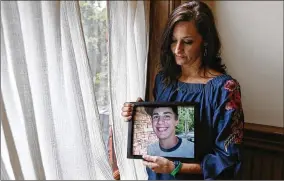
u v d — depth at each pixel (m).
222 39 1.18
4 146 0.59
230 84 0.76
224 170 0.74
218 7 1.18
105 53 0.84
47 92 0.64
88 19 0.80
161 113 0.79
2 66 0.58
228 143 0.74
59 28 0.65
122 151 0.84
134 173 0.87
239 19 1.16
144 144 0.79
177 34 0.79
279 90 1.13
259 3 1.11
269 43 1.12
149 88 1.01
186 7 0.79
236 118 0.75
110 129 0.86
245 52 1.17
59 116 0.69
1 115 0.57
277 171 1.06
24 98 0.60
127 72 0.88
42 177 0.63
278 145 1.05
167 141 0.78
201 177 0.81
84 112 0.71
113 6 0.79
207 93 0.78
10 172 0.61
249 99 1.18
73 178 0.72
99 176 0.78
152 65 1.00
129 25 0.85
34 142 0.62
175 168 0.76
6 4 0.57
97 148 0.77
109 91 0.81
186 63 0.81
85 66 0.72
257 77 1.16
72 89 0.69
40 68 0.63
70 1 0.68
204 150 0.78
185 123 0.77
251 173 1.12
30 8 0.61
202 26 0.78
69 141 0.71
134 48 0.87
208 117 0.78
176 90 0.84
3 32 0.58
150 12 0.98
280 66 1.11
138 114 0.80
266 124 1.16
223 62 1.19
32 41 0.62
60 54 0.66
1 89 0.59
